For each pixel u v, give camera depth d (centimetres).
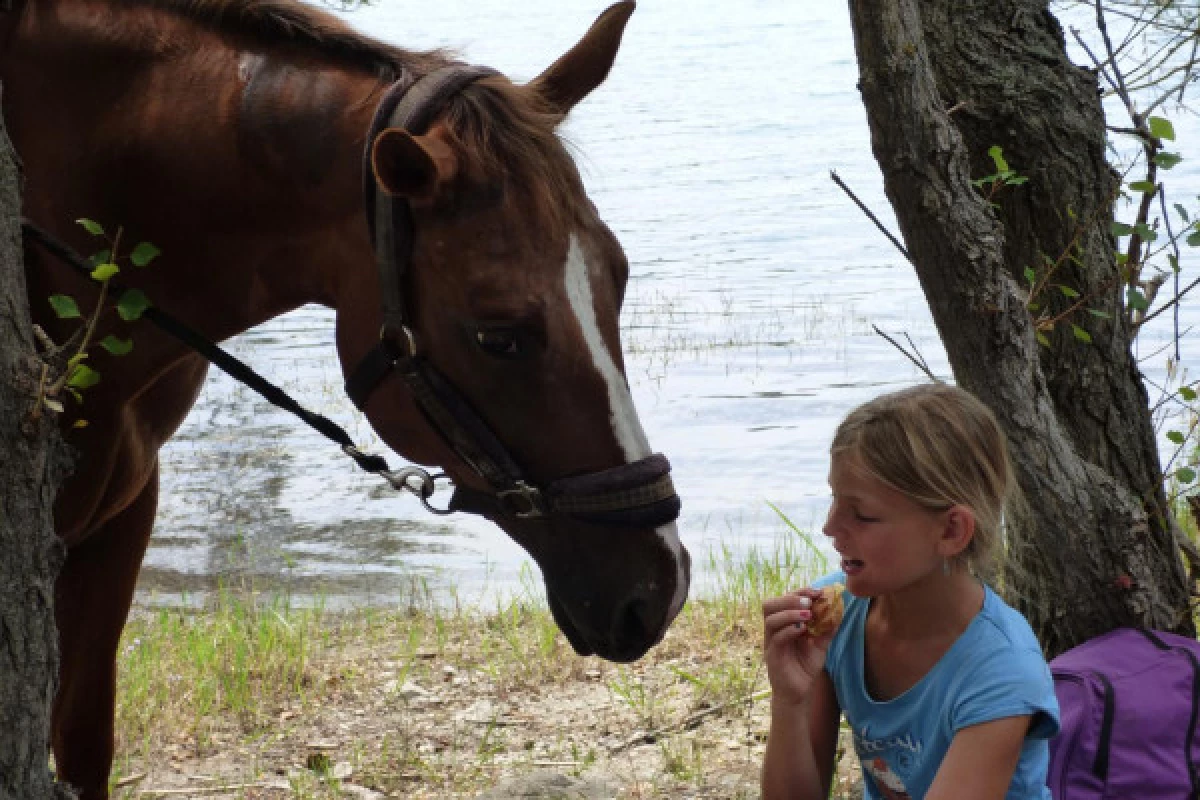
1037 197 359
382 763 434
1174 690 296
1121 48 394
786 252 1669
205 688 488
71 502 321
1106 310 359
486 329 271
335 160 293
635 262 1656
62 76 308
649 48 5853
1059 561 335
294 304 315
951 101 361
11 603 226
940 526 225
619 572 282
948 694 228
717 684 477
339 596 656
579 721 464
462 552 729
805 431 923
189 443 960
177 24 311
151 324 316
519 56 5041
